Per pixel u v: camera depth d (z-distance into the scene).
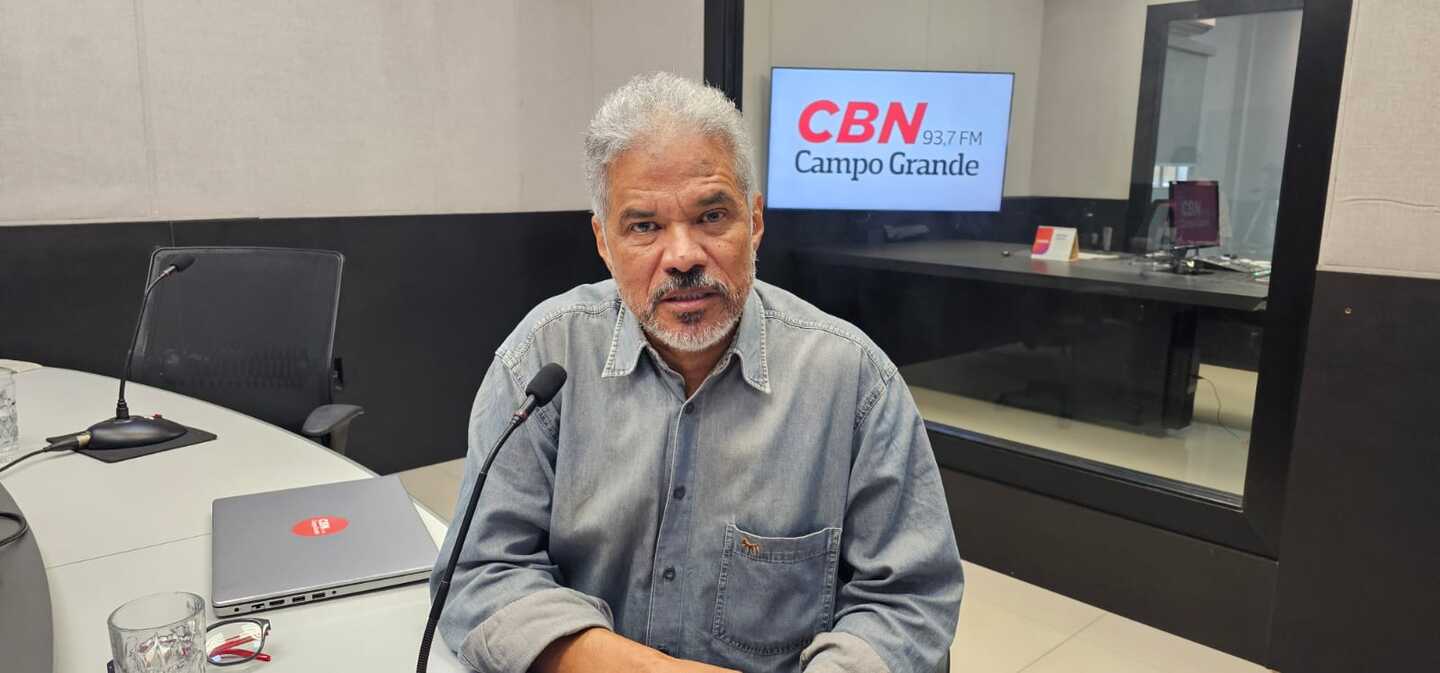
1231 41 4.75
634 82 0.96
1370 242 1.94
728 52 3.21
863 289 4.20
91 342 2.60
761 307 1.06
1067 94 5.54
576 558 1.02
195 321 2.09
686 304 0.94
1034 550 2.61
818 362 1.02
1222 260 3.80
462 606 0.94
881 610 0.96
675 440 1.00
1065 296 3.74
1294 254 2.04
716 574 1.00
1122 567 2.42
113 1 2.54
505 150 3.48
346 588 1.03
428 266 3.32
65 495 1.32
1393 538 1.99
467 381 3.51
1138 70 5.19
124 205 2.62
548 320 1.06
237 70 2.79
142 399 1.87
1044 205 5.77
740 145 0.94
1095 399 3.71
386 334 3.24
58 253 2.51
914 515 1.01
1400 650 2.01
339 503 1.25
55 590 1.03
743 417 1.00
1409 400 1.93
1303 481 2.09
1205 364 3.47
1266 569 2.17
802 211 4.10
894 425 1.02
